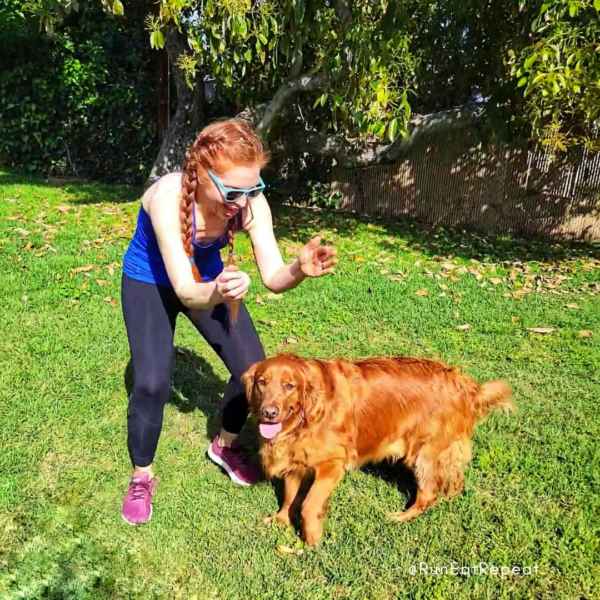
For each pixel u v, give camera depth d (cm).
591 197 991
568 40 623
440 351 509
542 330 552
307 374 287
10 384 416
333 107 706
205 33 643
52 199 936
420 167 1100
